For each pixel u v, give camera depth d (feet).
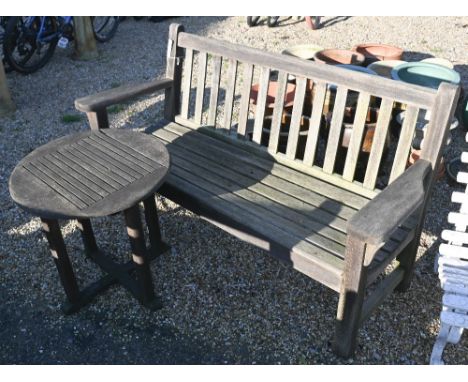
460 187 11.07
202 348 7.47
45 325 7.95
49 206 6.37
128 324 7.92
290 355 7.31
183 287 8.54
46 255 9.38
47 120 14.35
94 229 10.06
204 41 9.04
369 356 7.25
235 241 9.61
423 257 9.10
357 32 21.18
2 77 14.19
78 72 17.74
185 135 9.63
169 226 10.04
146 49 19.94
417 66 12.59
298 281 8.62
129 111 14.82
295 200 7.60
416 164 6.74
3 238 9.83
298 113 8.17
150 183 6.82
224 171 8.39
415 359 7.21
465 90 15.30
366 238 5.37
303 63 7.84
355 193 7.76
